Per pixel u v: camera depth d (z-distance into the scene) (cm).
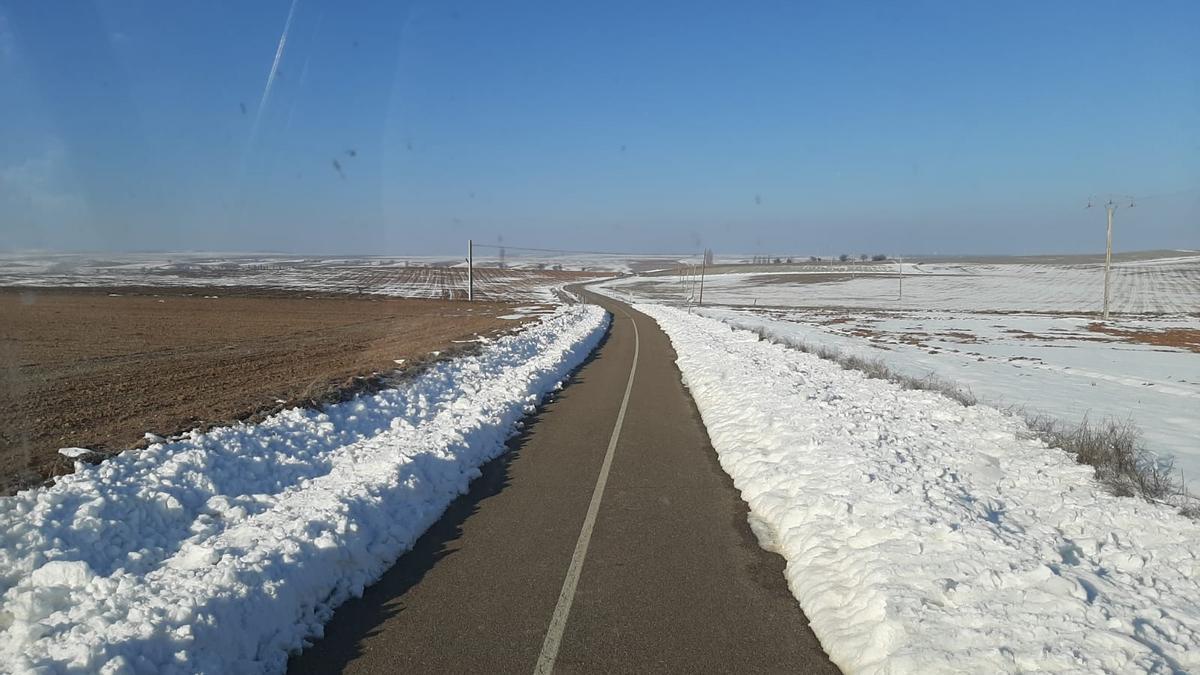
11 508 647
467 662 451
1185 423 1489
